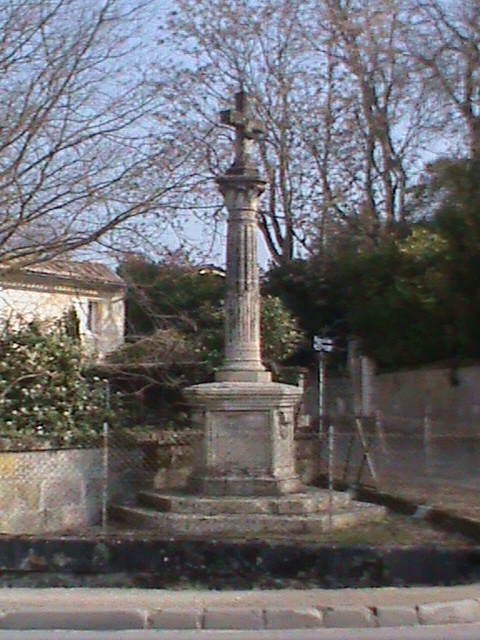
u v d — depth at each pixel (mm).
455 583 9359
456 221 22359
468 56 27234
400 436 18172
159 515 11789
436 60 27844
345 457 17125
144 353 16094
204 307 17781
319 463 15508
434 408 24750
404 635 7859
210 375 16062
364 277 25875
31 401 13328
